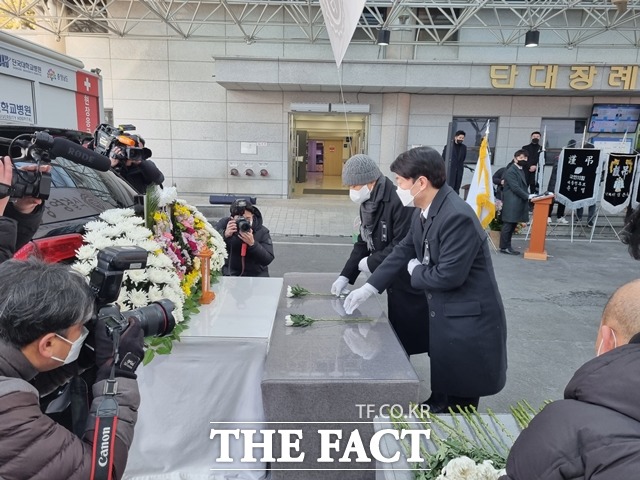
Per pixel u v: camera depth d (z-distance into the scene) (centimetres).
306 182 1672
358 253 285
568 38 1052
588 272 634
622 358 81
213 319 218
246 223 316
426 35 1075
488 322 200
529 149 948
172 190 239
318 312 248
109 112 1098
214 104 1099
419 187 202
